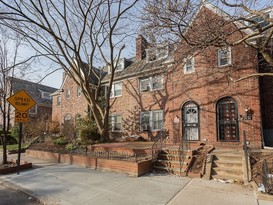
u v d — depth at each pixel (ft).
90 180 23.79
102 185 21.80
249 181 20.75
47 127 68.13
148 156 30.01
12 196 19.80
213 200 17.06
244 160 23.82
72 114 74.49
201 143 38.32
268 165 22.45
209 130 40.40
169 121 47.57
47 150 40.57
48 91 108.06
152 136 51.55
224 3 21.52
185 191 19.40
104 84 66.03
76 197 18.54
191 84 44.29
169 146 36.81
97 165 29.91
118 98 60.95
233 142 37.47
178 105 45.98
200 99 42.55
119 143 44.86
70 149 38.42
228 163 24.77
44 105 99.04
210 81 41.24
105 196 18.63
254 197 17.52
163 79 50.70
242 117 36.96
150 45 27.14
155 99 52.08
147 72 52.34
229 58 36.81
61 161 35.83
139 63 61.57
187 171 25.23
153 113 52.26
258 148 33.22
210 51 33.86
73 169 29.73
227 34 21.99
